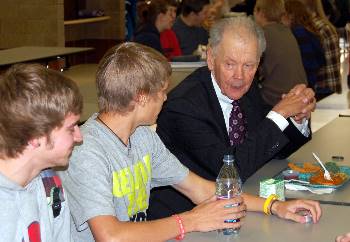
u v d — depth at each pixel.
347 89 7.05
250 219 2.23
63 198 1.84
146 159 2.25
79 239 2.06
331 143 3.35
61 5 7.78
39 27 7.79
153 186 2.43
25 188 1.71
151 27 6.32
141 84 2.08
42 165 1.70
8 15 7.85
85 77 6.86
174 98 2.73
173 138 2.76
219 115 2.75
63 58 5.57
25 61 4.92
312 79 6.59
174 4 7.13
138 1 9.19
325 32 6.63
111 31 9.08
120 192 2.11
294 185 2.58
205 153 2.68
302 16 6.60
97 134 2.10
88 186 1.99
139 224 2.00
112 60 2.10
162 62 2.13
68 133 1.70
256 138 2.64
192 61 5.95
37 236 1.73
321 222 2.20
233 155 2.62
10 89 1.63
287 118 2.77
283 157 3.01
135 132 2.26
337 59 6.68
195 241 2.02
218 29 2.70
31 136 1.63
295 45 6.00
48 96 1.63
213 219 2.07
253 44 2.65
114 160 2.10
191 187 2.42
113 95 2.08
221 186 2.21
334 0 10.59
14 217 1.66
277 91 5.91
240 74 2.66
